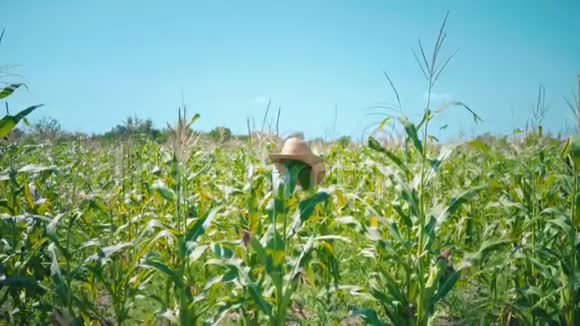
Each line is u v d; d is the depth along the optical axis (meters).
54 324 4.66
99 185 9.66
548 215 5.92
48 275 5.17
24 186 5.31
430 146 8.28
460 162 9.97
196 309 4.70
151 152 11.47
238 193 6.24
